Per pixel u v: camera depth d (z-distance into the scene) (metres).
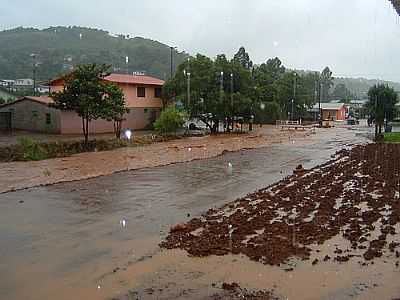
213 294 6.87
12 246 8.99
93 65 25.22
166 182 16.17
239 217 11.08
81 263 8.11
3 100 42.53
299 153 26.38
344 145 31.94
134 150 26.28
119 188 14.98
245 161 22.42
